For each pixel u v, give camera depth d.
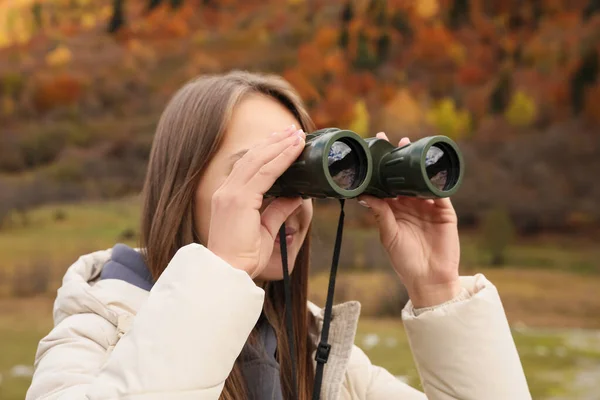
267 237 0.94
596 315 8.20
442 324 1.04
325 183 0.85
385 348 5.29
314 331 1.21
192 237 1.05
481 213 11.32
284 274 0.98
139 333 0.78
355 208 7.71
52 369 0.90
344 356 1.12
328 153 0.86
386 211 1.07
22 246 9.31
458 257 1.12
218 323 0.79
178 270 0.81
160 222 1.05
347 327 1.14
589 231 10.93
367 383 1.23
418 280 1.10
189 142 1.04
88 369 0.90
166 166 1.10
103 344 0.95
